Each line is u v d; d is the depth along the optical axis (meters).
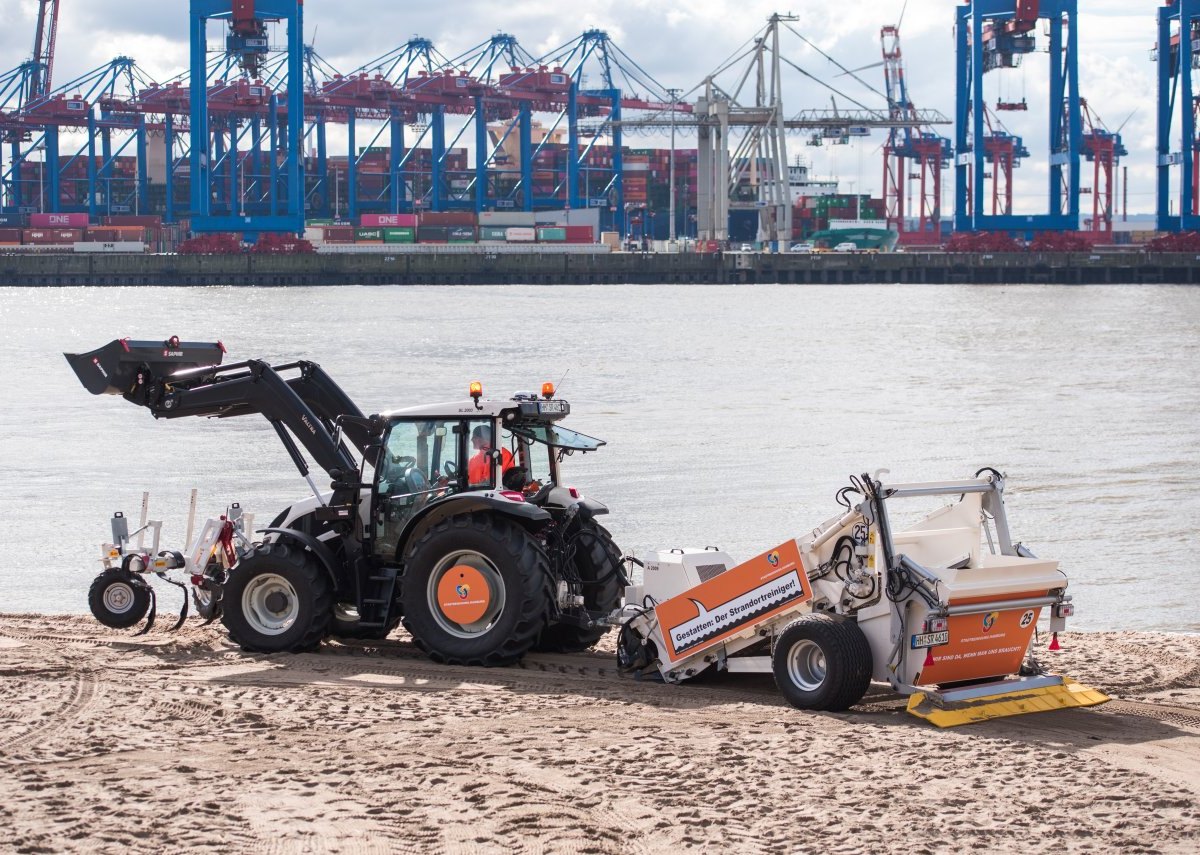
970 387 70.56
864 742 13.43
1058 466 41.91
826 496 35.91
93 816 11.10
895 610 14.38
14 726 13.84
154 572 18.97
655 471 40.69
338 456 18.33
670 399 64.25
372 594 17.66
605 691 15.70
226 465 41.28
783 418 55.91
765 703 15.21
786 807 11.46
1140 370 81.12
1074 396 65.62
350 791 11.86
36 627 19.64
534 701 15.16
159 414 19.08
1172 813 11.34
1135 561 27.80
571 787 12.02
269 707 14.75
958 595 14.13
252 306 178.25
